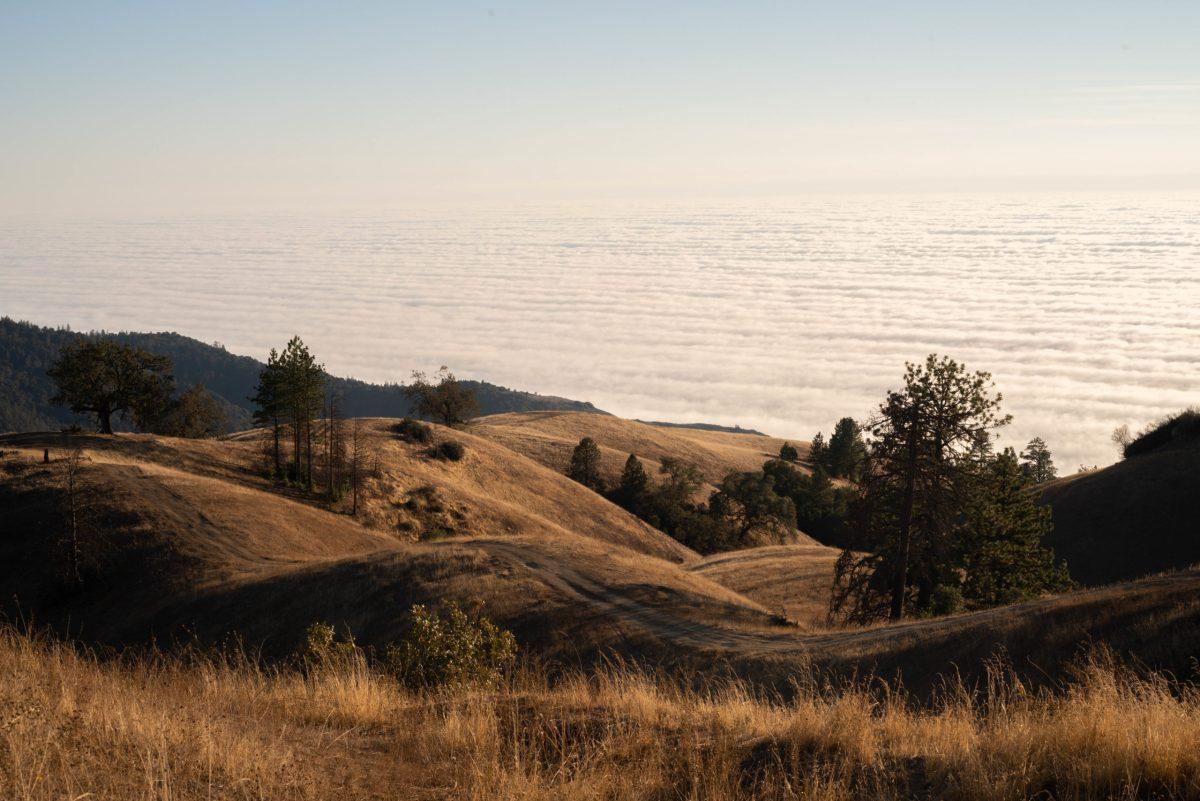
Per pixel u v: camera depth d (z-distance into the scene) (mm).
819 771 6133
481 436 127938
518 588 35938
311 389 79562
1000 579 43625
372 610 36031
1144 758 5527
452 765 6469
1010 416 38719
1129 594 21359
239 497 65062
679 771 6305
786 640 28047
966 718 7441
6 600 46188
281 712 8016
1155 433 76312
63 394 83312
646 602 34562
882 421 40281
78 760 5223
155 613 42438
